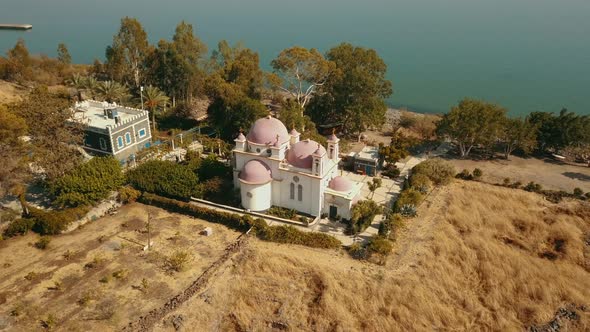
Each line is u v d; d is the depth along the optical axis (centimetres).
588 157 7644
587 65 14738
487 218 5725
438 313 4212
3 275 4631
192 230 5481
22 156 5631
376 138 8838
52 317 4034
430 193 6425
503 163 7556
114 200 5944
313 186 5500
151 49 10288
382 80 8781
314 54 8512
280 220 5572
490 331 4078
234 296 4431
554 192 6347
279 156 5631
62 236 5309
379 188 6588
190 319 4134
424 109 11312
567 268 4834
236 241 5241
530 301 4403
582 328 4134
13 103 6800
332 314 4178
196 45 10462
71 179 5581
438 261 4872
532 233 5459
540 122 7762
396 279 4594
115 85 8869
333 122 9138
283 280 4609
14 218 5384
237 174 6012
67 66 12138
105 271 4722
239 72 9362
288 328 4084
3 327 3994
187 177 5966
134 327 4022
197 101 10544
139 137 7525
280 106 10362
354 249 5003
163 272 4731
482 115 7388
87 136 7069
